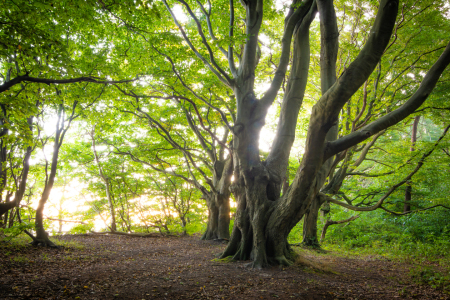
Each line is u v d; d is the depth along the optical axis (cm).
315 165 655
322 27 868
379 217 1778
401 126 1314
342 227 1666
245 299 493
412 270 764
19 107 724
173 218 1964
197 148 1678
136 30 946
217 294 515
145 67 1205
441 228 1414
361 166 2473
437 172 1323
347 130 1210
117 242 1305
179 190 1991
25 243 975
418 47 1150
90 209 2017
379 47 505
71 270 654
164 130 1431
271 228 757
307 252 1127
